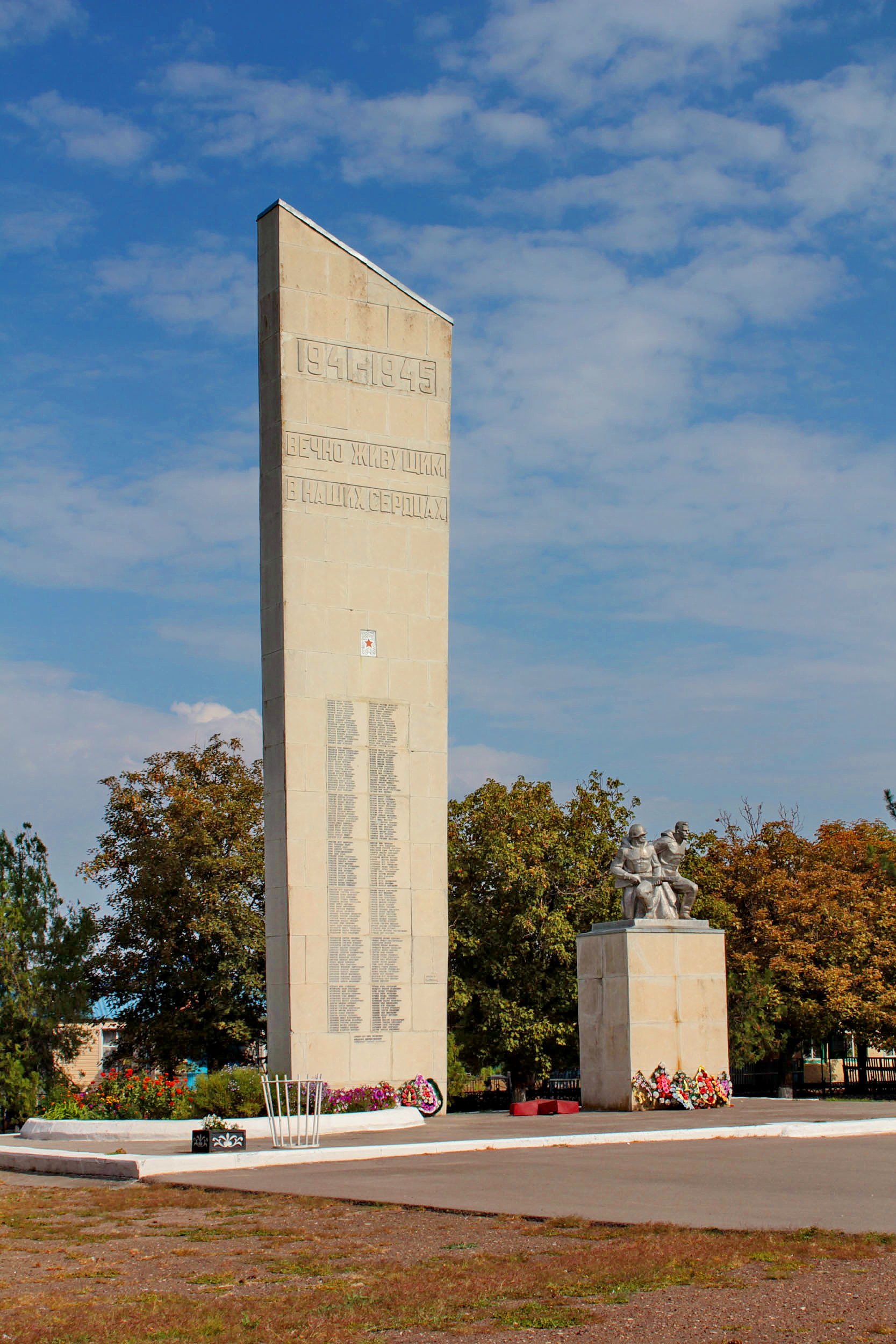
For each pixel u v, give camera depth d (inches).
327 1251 500.7
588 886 1815.9
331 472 1204.5
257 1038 1820.9
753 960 1898.4
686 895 1166.3
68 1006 1583.4
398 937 1174.3
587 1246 483.8
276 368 1198.3
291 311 1203.9
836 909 1897.1
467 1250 489.1
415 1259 478.9
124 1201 650.8
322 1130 994.7
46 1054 1578.5
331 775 1171.3
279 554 1179.9
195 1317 405.7
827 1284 410.0
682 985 1124.5
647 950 1116.5
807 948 1852.9
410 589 1225.4
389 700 1202.6
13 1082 1515.7
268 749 1180.5
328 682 1180.5
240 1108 1069.8
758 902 1980.8
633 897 1149.1
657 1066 1106.7
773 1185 616.7
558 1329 375.6
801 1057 2165.4
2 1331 394.0
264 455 1210.6
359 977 1154.7
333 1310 407.8
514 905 1770.4
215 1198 647.1
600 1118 1027.9
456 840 1863.9
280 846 1155.3
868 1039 1868.8
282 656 1167.0
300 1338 377.7
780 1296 398.6
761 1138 871.7
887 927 1894.7
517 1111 1139.3
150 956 1877.5
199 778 1943.9
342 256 1231.5
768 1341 352.5
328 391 1211.9
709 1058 1126.4
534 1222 536.4
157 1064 1878.7
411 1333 379.6
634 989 1106.7
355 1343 371.2
